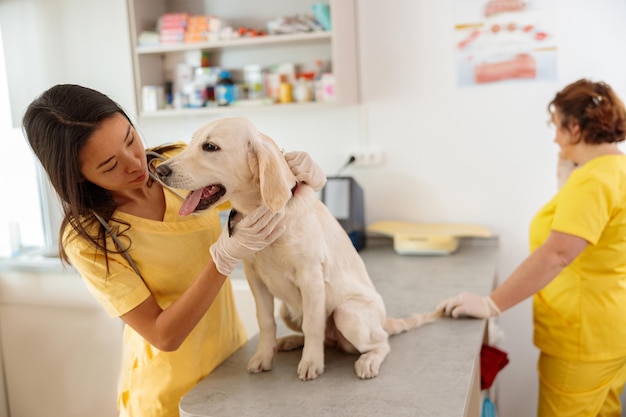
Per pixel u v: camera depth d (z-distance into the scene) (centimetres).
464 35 260
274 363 152
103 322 260
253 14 284
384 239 283
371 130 278
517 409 277
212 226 154
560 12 247
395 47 269
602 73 247
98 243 133
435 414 122
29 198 289
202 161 127
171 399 149
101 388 266
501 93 259
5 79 289
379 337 149
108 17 273
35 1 281
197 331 151
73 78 284
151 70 284
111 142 126
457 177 271
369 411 124
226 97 270
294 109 285
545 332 201
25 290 270
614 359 192
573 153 198
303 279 140
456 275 226
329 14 253
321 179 144
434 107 269
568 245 176
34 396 278
